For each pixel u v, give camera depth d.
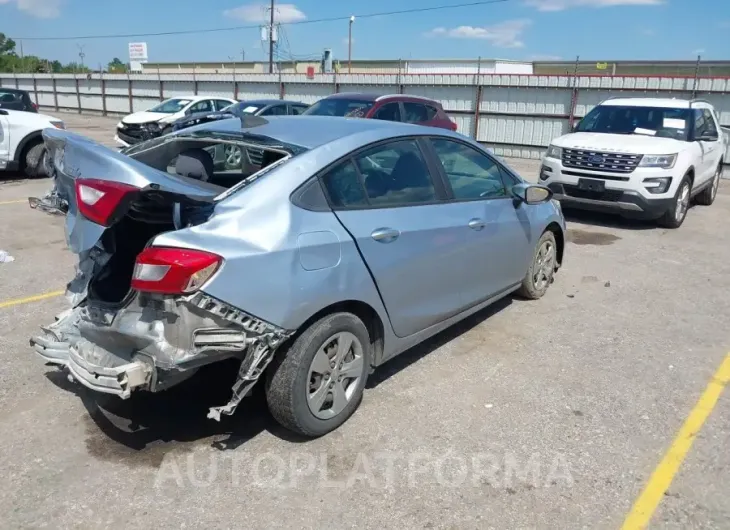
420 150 4.29
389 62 47.47
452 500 3.14
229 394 4.08
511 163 19.02
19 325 5.12
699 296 6.40
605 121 10.52
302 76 26.84
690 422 3.91
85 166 3.19
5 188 11.60
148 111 20.58
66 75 38.84
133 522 2.93
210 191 3.33
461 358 4.76
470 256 4.58
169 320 3.03
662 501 3.16
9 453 3.42
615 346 5.06
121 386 3.03
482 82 21.02
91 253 3.73
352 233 3.56
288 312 3.24
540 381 4.41
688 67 27.00
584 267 7.39
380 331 3.94
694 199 12.04
